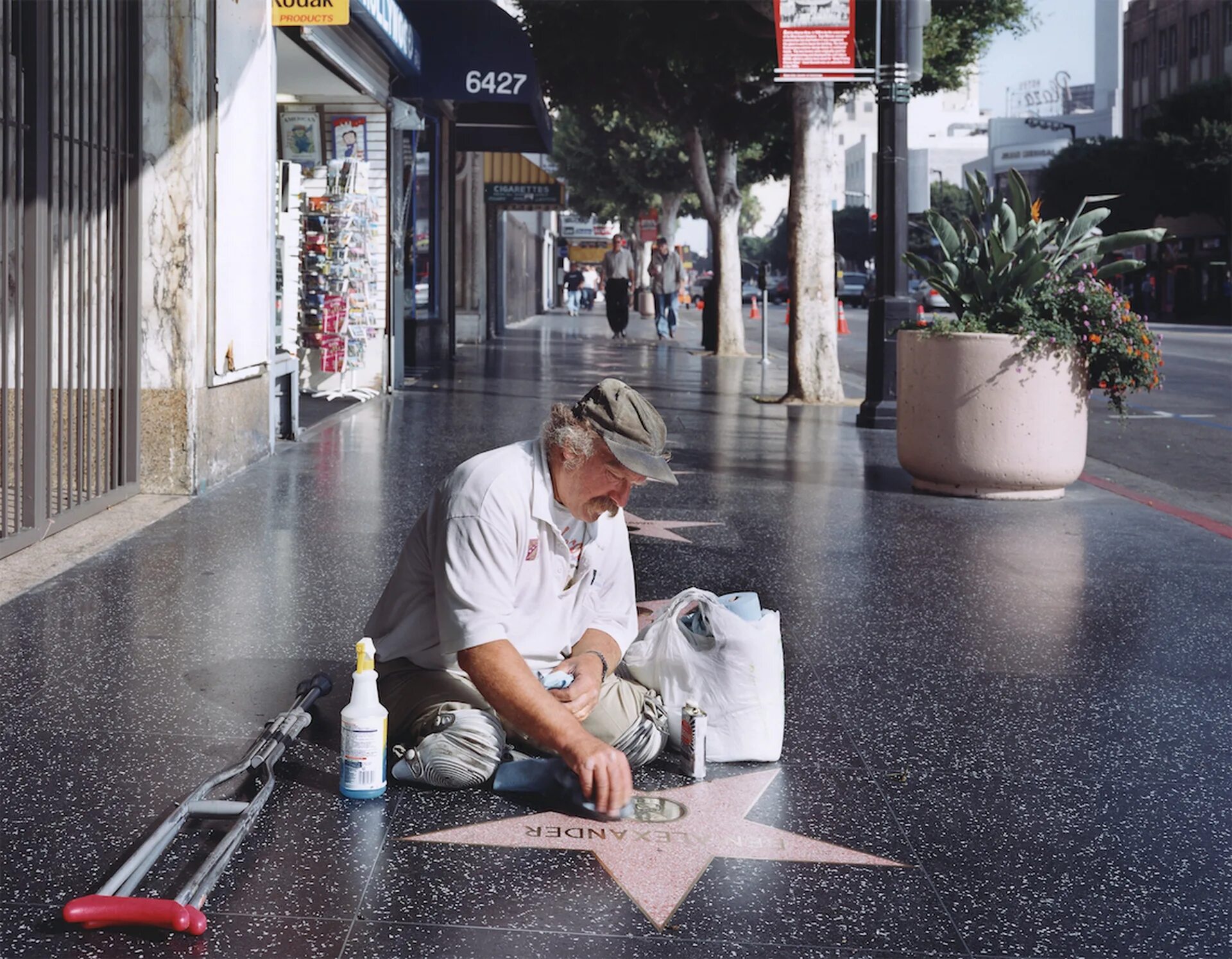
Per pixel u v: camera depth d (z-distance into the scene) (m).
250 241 8.72
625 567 3.69
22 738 3.75
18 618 5.02
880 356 12.66
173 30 7.23
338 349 13.68
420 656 3.55
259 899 2.78
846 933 2.74
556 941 2.65
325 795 3.36
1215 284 55.91
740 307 24.22
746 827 3.28
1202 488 10.05
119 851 3.02
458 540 3.26
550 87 24.14
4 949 2.54
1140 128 76.50
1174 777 3.74
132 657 4.56
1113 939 2.76
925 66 22.67
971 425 8.53
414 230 18.36
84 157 6.72
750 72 21.03
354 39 12.67
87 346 6.80
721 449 10.86
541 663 3.50
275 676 4.39
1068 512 8.27
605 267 30.41
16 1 5.99
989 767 3.78
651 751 3.61
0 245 5.87
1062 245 8.86
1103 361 8.54
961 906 2.89
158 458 7.62
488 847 3.08
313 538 6.63
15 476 6.25
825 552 6.83
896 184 12.60
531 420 12.44
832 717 4.20
